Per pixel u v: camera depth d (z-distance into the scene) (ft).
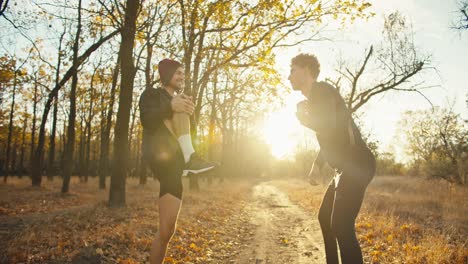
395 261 16.30
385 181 102.12
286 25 36.78
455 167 72.59
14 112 102.83
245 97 63.26
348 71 72.49
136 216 27.14
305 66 9.34
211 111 86.02
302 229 29.81
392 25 66.44
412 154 132.87
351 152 8.52
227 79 58.59
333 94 8.47
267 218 38.83
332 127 8.28
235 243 23.25
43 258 14.38
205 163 8.05
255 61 37.83
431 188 71.87
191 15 36.22
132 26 34.65
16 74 45.32
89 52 45.78
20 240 17.08
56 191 58.39
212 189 84.33
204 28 38.75
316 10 34.81
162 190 8.11
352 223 8.41
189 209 36.40
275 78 42.70
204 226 27.96
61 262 14.08
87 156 96.89
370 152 8.81
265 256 19.27
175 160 8.14
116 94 58.08
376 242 20.67
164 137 8.09
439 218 30.94
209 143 84.89
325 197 10.22
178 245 19.56
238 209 47.34
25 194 49.75
